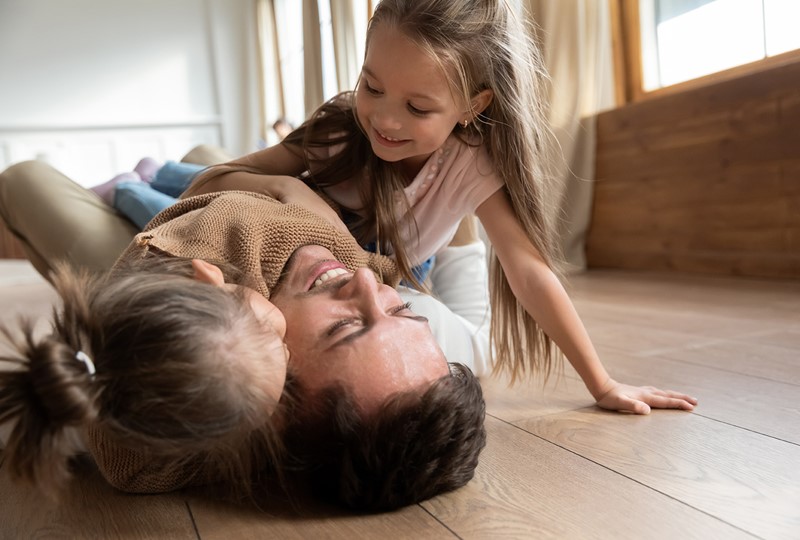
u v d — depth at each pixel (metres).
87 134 5.14
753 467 0.71
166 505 0.70
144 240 0.80
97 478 0.78
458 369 0.76
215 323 0.58
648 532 0.59
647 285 2.39
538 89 1.09
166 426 0.56
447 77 0.88
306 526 0.64
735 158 2.40
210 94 5.50
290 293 0.76
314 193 1.03
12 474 0.54
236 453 0.67
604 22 2.97
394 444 0.64
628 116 2.86
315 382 0.67
